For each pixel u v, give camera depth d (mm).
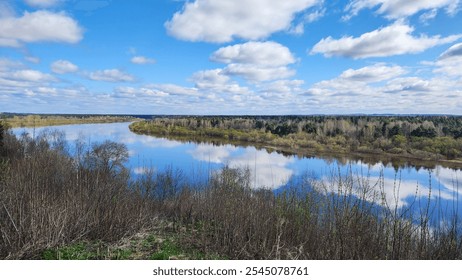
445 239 6855
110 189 9797
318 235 7645
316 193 9953
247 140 70062
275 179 22125
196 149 52625
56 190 10031
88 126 102812
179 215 10898
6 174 10672
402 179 24078
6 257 5773
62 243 6723
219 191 11055
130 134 78812
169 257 6723
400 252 6539
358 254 6383
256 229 7719
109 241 7398
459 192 19047
